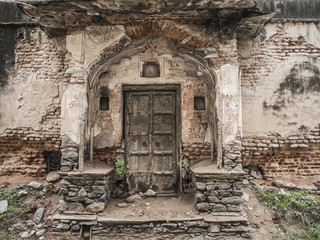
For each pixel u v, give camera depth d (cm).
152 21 409
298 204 422
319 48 517
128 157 487
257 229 392
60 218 380
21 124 520
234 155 400
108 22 414
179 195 472
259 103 507
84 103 415
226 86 411
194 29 413
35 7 373
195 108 493
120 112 484
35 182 478
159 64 488
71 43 416
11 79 525
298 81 511
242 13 397
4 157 523
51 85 524
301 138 503
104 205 395
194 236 377
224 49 413
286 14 520
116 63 486
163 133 490
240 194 388
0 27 531
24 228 400
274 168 505
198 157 487
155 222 377
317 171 506
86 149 453
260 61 512
